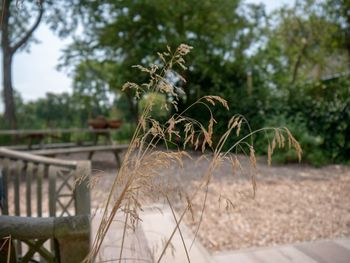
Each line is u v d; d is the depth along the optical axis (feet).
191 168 19.77
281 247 8.47
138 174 2.75
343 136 26.12
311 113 28.53
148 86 2.91
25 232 3.07
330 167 22.58
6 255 3.13
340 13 37.42
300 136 24.68
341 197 14.21
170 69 2.94
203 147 2.96
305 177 18.60
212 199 13.46
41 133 27.43
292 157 23.03
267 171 20.31
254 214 11.80
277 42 51.08
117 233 4.96
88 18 41.16
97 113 85.05
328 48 44.83
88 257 2.76
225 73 37.99
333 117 26.84
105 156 30.01
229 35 40.55
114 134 44.19
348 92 27.68
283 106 30.14
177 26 37.76
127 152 2.87
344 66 48.55
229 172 19.19
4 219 3.12
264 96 31.42
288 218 11.46
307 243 8.73
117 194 3.40
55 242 3.22
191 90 34.68
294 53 55.83
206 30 38.65
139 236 4.99
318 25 46.32
